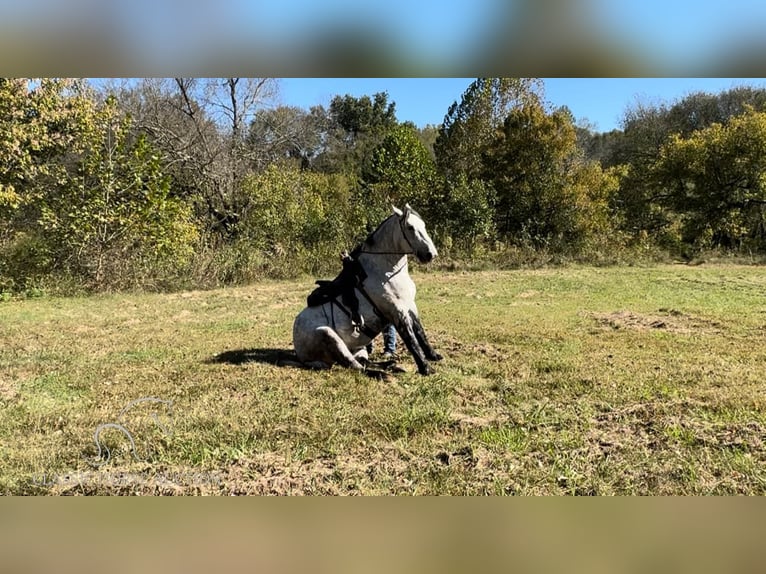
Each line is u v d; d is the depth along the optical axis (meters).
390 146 25.53
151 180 15.60
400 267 5.65
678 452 3.47
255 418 4.32
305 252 18.47
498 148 22.53
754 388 4.82
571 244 20.52
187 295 13.88
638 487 3.07
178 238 15.87
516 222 21.98
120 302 12.72
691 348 6.55
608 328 8.09
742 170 21.45
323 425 4.13
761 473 3.16
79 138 14.89
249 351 6.93
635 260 19.14
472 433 3.95
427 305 10.84
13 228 15.48
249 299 12.81
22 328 9.21
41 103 13.92
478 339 7.35
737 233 22.17
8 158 13.81
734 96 30.38
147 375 5.79
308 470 3.44
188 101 23.42
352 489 3.16
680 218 24.64
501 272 17.23
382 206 20.39
